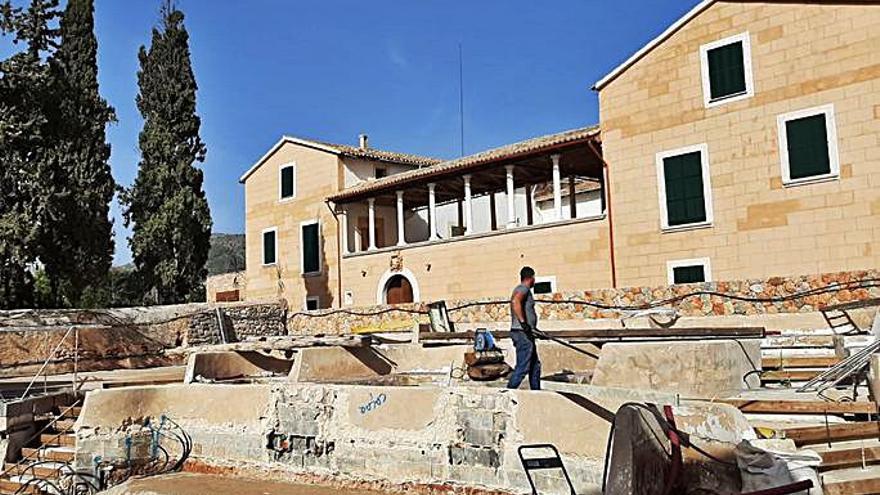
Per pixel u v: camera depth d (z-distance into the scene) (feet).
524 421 35.86
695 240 74.90
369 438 41.16
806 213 67.82
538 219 135.54
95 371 77.41
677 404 30.42
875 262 63.67
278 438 44.62
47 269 92.94
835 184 66.23
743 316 58.65
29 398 51.44
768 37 71.05
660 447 26.99
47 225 89.40
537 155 91.56
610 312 66.85
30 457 48.67
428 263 102.12
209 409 47.70
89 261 95.76
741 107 72.43
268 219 130.00
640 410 27.53
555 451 33.47
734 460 27.32
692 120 75.87
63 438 49.67
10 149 87.45
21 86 88.74
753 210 71.15
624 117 81.15
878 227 63.67
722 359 38.73
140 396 49.34
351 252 116.16
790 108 69.31
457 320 80.64
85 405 47.75
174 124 128.16
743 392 38.34
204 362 55.21
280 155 128.57
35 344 75.72
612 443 27.99
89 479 46.52
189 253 122.21
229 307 98.48
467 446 37.68
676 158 76.74
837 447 28.96
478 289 95.45
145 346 85.71
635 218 79.51
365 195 113.39
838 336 44.24
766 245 70.13
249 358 59.16
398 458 39.93
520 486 35.50
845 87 66.08
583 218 84.69
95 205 96.12
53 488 45.32
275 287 127.13
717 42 74.43
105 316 84.99
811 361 43.52
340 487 41.52
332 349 54.85
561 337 47.34
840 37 66.59
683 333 45.32
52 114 92.68
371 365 57.36
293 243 124.57
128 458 47.65
